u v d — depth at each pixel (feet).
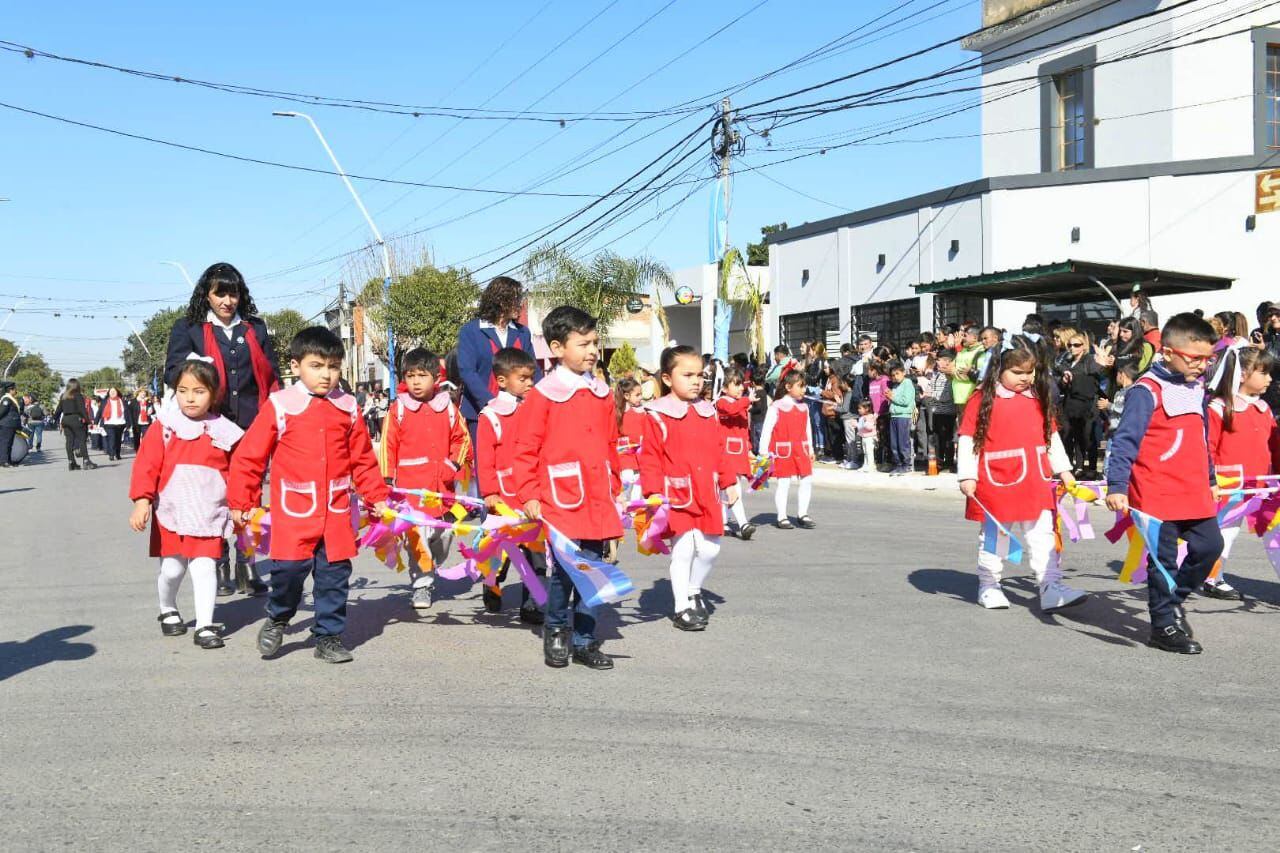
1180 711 14.88
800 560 28.32
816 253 77.77
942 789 12.08
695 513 20.36
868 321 74.02
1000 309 64.59
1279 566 21.98
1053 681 16.40
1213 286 52.44
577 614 17.81
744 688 16.21
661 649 18.83
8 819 11.44
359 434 19.03
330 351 18.25
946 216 67.21
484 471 20.75
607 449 18.17
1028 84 75.10
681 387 20.40
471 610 22.62
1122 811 11.44
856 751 13.34
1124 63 69.10
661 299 104.53
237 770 12.90
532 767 12.89
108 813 11.60
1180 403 18.38
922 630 20.01
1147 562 18.65
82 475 72.18
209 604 19.61
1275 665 17.26
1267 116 66.80
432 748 13.62
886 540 31.81
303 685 16.72
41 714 15.30
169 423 19.70
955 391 47.60
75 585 26.45
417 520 19.60
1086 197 62.75
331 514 18.34
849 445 56.29
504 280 23.29
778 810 11.51
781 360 61.41
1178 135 66.74
